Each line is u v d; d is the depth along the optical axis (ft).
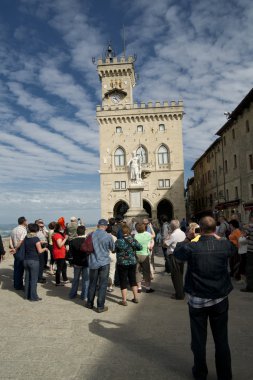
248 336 27.12
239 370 21.22
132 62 234.17
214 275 19.52
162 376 20.47
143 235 44.60
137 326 30.22
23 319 32.81
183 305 37.60
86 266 41.09
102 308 35.22
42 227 61.36
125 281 38.14
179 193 208.23
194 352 19.90
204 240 20.22
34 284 40.57
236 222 51.08
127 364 22.21
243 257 48.47
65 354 23.98
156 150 212.02
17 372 21.15
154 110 212.43
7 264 73.15
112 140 214.28
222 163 190.80
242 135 157.17
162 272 61.00
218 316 19.66
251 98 139.23
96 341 26.50
